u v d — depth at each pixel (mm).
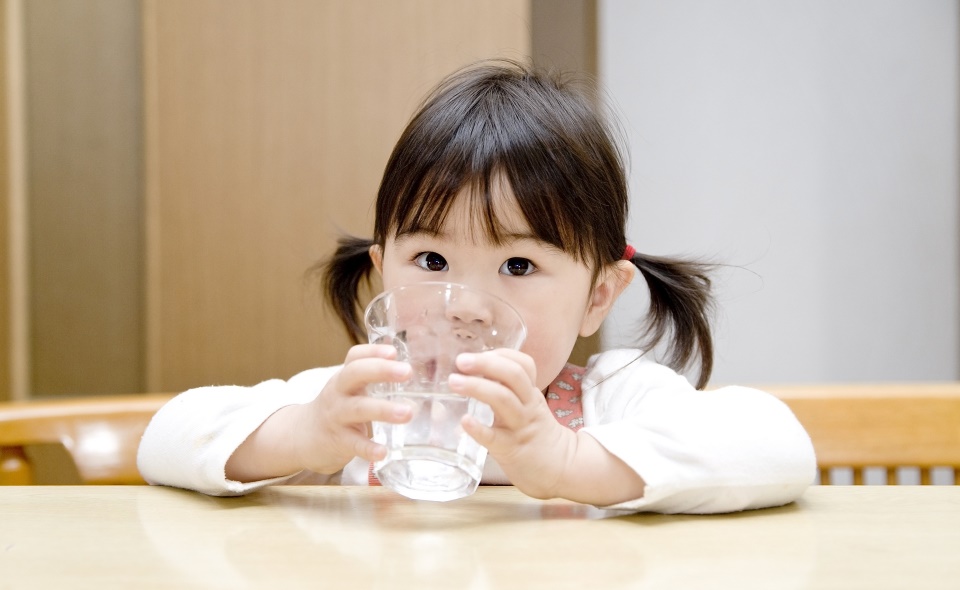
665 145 2410
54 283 2037
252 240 2018
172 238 2018
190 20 2018
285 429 721
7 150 2008
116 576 460
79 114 2033
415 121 920
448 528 573
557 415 1011
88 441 1045
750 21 2406
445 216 854
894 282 2416
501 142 859
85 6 2033
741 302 2408
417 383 617
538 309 865
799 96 2410
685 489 624
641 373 985
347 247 1196
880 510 634
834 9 2400
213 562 486
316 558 495
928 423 1120
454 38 2027
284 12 2023
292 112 2023
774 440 656
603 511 644
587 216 902
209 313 2016
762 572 473
